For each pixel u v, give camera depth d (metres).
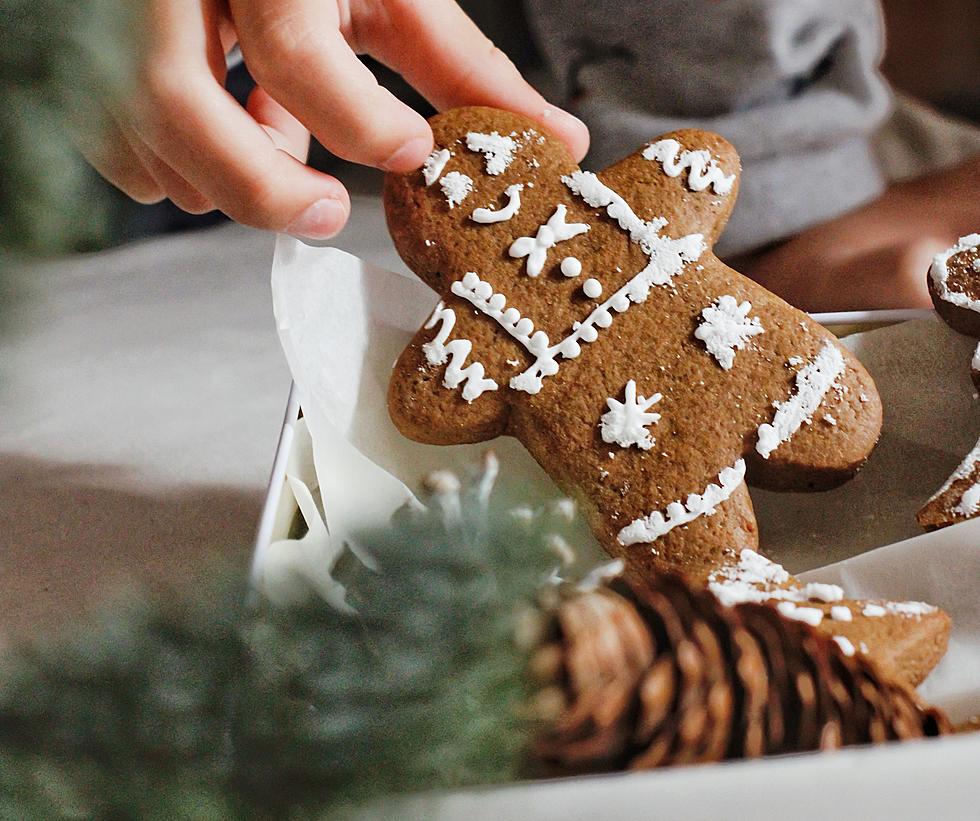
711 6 0.47
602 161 0.50
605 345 0.30
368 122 0.30
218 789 0.13
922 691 0.26
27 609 0.30
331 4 0.31
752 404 0.29
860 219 0.47
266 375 0.39
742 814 0.17
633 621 0.20
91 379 0.39
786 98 0.49
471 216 0.31
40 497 0.34
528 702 0.16
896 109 0.58
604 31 0.50
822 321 0.33
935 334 0.33
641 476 0.29
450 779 0.15
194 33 0.29
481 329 0.30
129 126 0.28
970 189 0.48
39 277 0.13
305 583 0.16
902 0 0.62
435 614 0.15
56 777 0.12
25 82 0.12
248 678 0.13
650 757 0.19
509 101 0.34
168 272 0.45
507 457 0.31
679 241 0.30
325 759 0.13
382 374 0.32
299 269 0.31
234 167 0.29
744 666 0.21
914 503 0.31
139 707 0.12
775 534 0.31
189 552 0.31
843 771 0.17
